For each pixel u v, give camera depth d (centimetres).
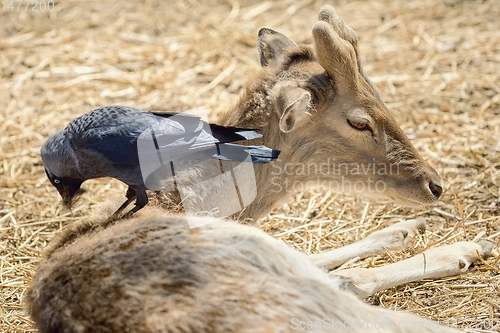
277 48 782
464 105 1226
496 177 994
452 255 768
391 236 820
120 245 579
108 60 1470
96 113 632
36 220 952
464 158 1052
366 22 1623
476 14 1622
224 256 561
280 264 594
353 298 554
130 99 1312
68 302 543
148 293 519
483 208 923
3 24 1645
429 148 1088
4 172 1075
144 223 614
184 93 1328
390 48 1486
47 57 1477
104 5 1756
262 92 743
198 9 1725
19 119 1241
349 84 726
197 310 498
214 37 1562
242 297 509
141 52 1503
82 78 1395
